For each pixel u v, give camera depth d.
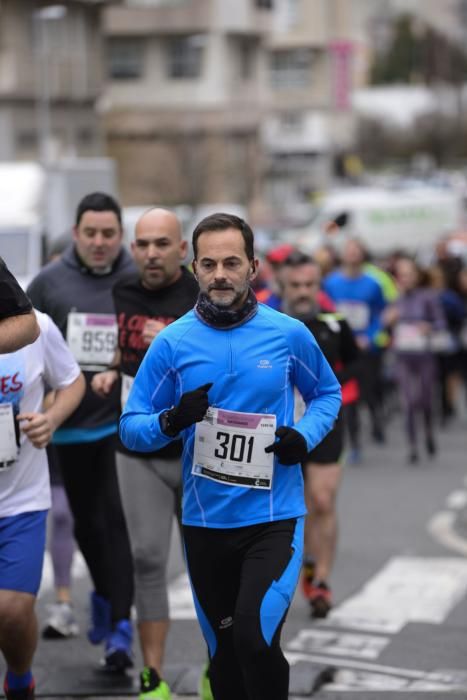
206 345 13.11
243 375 13.03
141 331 16.94
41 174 60.66
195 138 145.50
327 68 180.62
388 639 19.78
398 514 30.52
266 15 158.25
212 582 13.29
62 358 14.82
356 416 38.91
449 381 47.38
